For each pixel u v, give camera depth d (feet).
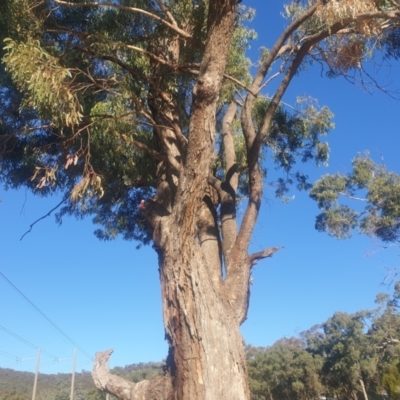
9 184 34.78
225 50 21.61
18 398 213.66
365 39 29.89
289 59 34.63
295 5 31.91
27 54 24.63
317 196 67.62
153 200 25.53
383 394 160.35
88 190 30.40
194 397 20.22
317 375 176.35
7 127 31.99
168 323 21.66
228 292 23.29
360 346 163.53
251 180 25.76
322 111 40.14
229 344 21.40
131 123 28.32
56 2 28.19
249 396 21.22
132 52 30.22
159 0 29.45
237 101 35.29
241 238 24.43
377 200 64.64
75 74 27.91
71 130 29.09
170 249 22.03
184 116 32.58
